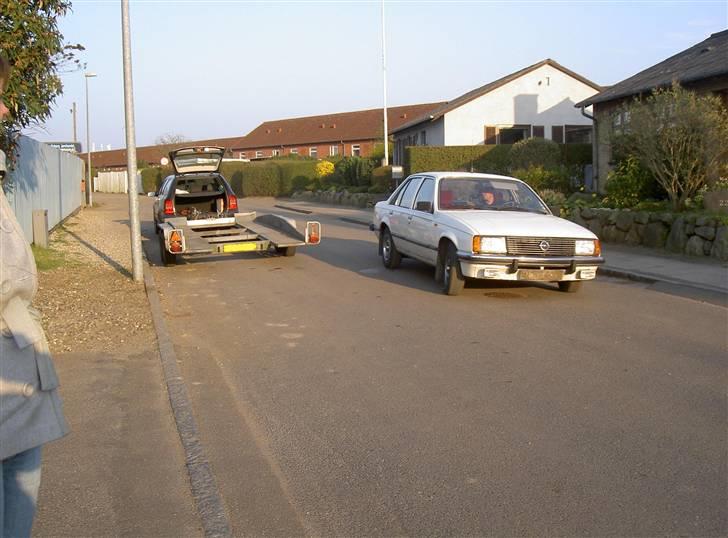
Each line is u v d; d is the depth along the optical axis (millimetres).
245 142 78125
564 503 4039
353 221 25984
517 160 26188
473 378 6398
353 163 41219
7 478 2711
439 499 4105
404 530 3770
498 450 4781
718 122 14266
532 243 9773
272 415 5500
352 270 13242
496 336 7949
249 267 13836
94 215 31562
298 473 4465
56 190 23484
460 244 9977
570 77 33688
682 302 9922
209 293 11023
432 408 5621
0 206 2619
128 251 16672
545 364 6828
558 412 5500
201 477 4281
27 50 9148
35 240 15969
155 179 62094
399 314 9180
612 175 17641
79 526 3736
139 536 3650
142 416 5324
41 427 2676
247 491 4223
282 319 9016
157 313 8906
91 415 5332
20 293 2648
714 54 19516
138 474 4348
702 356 7082
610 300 10094
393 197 13375
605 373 6527
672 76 18469
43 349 2713
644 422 5277
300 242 13828
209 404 5766
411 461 4625
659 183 16016
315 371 6680
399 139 40531
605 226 16250
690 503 4027
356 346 7582
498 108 33312
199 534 3676
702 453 4711
